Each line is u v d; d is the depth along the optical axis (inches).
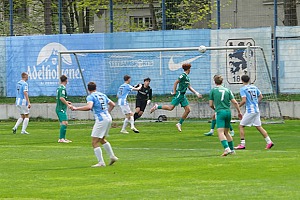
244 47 2193.7
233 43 2413.9
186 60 2449.6
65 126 1795.0
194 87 2440.9
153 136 1903.3
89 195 980.6
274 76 2378.2
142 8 3038.9
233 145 1497.3
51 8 2746.1
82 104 2527.1
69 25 2763.3
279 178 1090.7
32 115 2588.6
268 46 2381.9
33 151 1577.3
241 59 2386.8
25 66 2613.2
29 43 2603.3
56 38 2573.8
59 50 2568.9
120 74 2509.8
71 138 1903.3
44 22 2753.4
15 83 2628.0
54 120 2566.4
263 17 2849.4
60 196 979.9
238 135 1877.5
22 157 1459.2
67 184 1084.5
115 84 2517.2
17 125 2084.2
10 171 1241.4
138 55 2490.2
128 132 2034.9
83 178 1141.7
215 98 1408.7
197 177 1121.4
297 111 2342.5
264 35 2383.1
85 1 2817.4
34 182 1110.4
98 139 1282.0
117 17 2923.2
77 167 1280.8
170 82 2458.2
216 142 1715.1
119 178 1131.3
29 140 1860.2
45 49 2586.1
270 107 2347.4
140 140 1798.7
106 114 1283.2
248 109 1537.9
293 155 1395.2
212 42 2429.9
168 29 2598.4
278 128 2048.5
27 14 2898.6
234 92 2394.2
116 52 2314.2
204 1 2736.2
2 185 1084.5
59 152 1550.2
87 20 2876.5
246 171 1173.1
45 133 2071.9
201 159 1352.1
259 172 1159.0
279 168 1200.2
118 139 1833.2
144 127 2188.7
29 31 2876.5
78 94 2549.2
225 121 1408.7
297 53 2362.2
